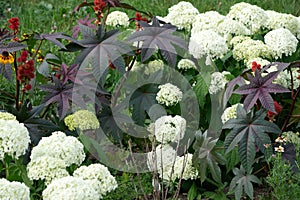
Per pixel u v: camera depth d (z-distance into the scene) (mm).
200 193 3809
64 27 6746
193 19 4316
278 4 7441
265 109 3465
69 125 3742
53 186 2762
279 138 3525
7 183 2693
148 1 7398
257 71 3479
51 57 4133
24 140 3076
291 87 3879
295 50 4086
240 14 4391
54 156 3115
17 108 3941
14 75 4934
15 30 4219
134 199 3711
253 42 4070
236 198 3422
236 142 3371
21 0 7887
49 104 3973
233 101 3891
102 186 2998
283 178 3283
